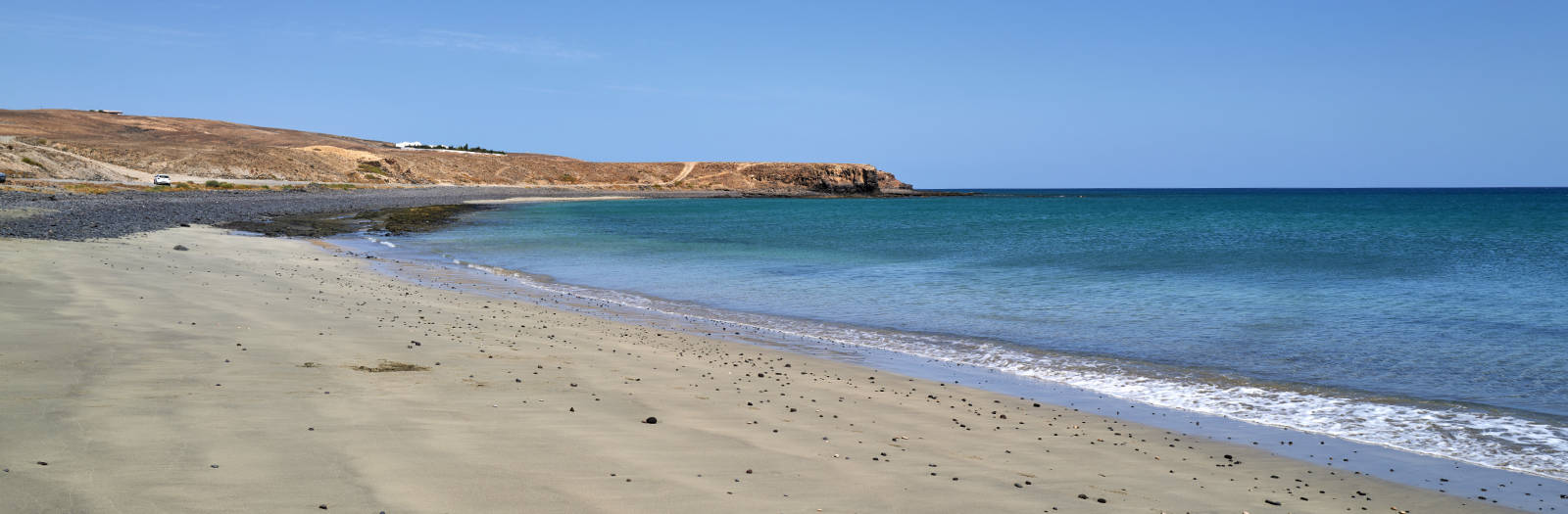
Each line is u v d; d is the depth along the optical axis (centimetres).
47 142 11956
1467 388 1178
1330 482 769
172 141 17575
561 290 2355
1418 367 1316
